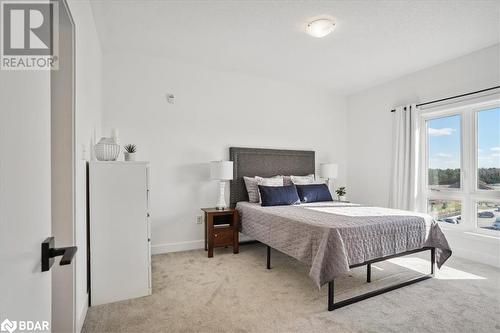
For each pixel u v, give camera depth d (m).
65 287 1.71
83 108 2.08
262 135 4.49
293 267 3.13
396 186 4.25
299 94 4.84
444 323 1.97
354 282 2.68
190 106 3.94
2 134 0.51
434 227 2.82
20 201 0.59
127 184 2.34
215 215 3.57
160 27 2.91
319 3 2.47
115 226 2.30
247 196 4.21
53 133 1.71
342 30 2.94
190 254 3.63
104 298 2.25
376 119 4.76
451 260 3.36
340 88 4.94
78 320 1.83
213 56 3.67
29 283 0.63
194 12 2.63
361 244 2.31
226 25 2.87
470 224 3.52
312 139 4.97
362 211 3.10
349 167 5.32
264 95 4.51
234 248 3.68
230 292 2.46
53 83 1.72
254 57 3.68
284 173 4.58
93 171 2.25
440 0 2.41
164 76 3.78
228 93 4.21
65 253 0.73
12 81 0.56
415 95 4.13
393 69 4.04
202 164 4.00
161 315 2.07
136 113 3.62
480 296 2.38
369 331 1.87
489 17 2.66
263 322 1.98
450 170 3.78
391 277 2.80
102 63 3.47
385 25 2.82
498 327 1.92
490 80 3.26
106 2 2.45
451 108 3.66
